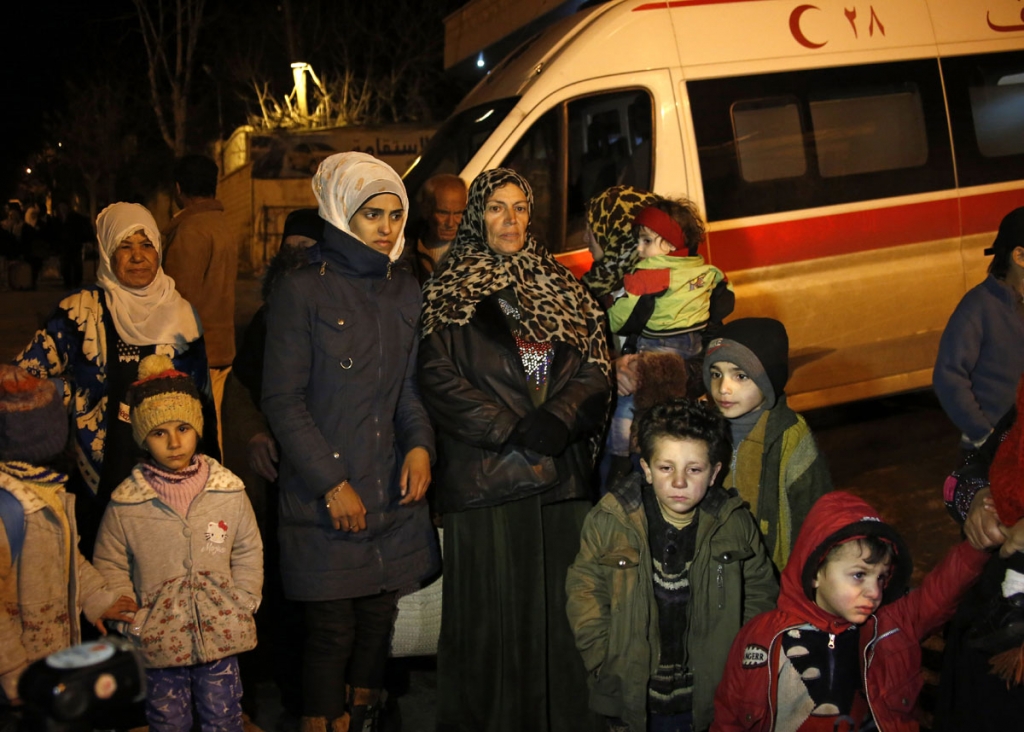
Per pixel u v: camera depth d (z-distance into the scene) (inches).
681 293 146.7
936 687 139.1
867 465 246.8
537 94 218.4
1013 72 259.6
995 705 98.7
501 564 126.8
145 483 120.7
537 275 131.0
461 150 226.4
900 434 271.1
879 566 101.7
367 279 125.0
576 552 130.6
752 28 234.2
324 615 126.0
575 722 128.4
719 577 114.8
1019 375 132.2
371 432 125.0
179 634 118.7
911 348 252.4
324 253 126.6
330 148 849.5
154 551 119.7
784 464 123.4
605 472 148.5
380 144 845.2
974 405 131.6
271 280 135.4
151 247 144.3
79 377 139.9
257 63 1055.6
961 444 136.1
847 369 246.4
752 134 232.2
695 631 115.0
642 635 113.6
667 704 117.1
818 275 238.1
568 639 128.9
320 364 123.1
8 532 104.7
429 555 130.5
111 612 116.3
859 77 242.8
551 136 219.0
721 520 115.3
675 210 149.1
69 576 110.9
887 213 243.4
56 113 1266.0
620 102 223.0
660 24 227.0
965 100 253.1
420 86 1021.8
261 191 854.5
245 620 122.3
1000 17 260.2
